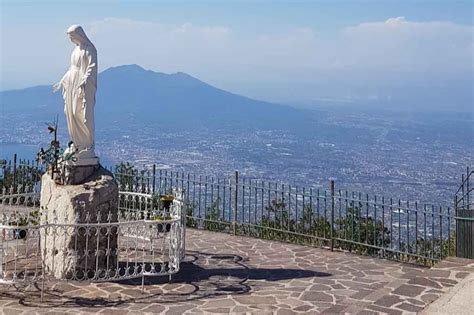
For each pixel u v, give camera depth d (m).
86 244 9.31
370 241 13.07
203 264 11.38
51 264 9.79
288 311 8.40
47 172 10.66
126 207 13.80
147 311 8.34
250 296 9.17
